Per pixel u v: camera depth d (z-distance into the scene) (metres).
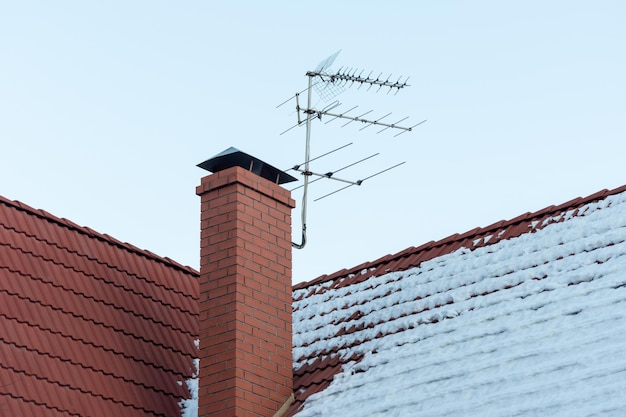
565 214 16.67
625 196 16.09
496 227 17.50
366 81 19.52
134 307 17.50
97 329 16.64
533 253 16.03
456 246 17.72
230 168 16.66
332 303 18.06
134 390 16.39
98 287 17.20
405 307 16.66
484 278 16.20
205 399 15.53
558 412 12.46
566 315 14.16
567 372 13.07
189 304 18.56
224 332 15.73
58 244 17.23
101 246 17.91
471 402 13.41
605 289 14.26
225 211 16.52
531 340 14.02
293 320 18.28
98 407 15.68
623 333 13.20
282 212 17.22
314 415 15.08
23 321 15.72
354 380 15.43
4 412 14.55
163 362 17.19
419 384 14.41
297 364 16.88
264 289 16.38
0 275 16.00
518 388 13.22
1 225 16.69
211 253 16.39
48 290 16.44
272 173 17.55
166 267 18.80
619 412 11.98
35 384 15.16
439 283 16.73
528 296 15.08
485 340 14.62
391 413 14.09
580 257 15.27
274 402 15.80
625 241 15.06
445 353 14.82
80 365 15.95
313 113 19.41
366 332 16.66
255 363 15.76
